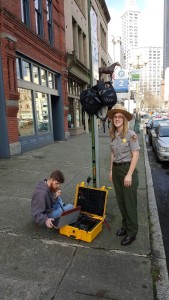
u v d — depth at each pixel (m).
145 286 2.90
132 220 3.66
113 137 3.71
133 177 3.59
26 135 11.29
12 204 5.08
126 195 3.61
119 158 3.63
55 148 12.42
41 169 7.99
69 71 16.98
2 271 3.09
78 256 3.41
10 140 9.57
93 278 3.00
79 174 7.45
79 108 21.42
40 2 12.52
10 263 3.25
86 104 4.55
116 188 3.80
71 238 3.83
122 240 3.71
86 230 3.82
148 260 3.37
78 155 10.47
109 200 5.45
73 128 19.22
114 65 5.59
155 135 11.84
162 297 2.77
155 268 3.26
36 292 2.77
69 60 16.28
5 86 9.09
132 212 3.65
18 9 10.14
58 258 3.36
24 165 8.50
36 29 12.11
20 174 7.34
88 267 3.20
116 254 3.48
